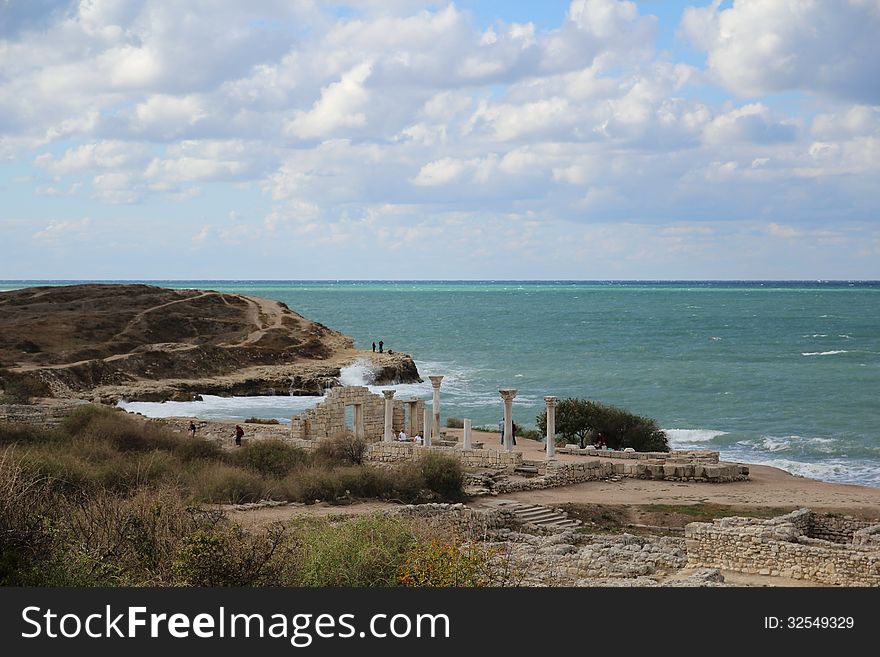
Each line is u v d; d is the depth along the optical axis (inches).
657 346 6815.9
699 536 1263.5
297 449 2101.4
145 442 2048.5
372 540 1000.2
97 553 957.2
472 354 6368.1
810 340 7258.9
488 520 1578.5
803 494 1894.7
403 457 2149.4
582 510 1732.3
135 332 5472.4
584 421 2694.4
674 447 3006.9
